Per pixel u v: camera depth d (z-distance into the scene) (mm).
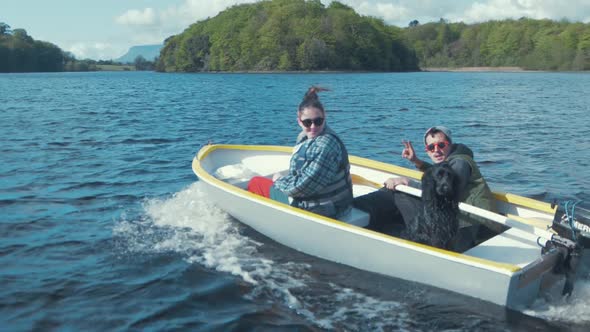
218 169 6012
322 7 82625
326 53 75688
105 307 3549
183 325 3332
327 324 3334
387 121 14648
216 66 82375
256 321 3373
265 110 17969
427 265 3588
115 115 15641
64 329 3281
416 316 3414
